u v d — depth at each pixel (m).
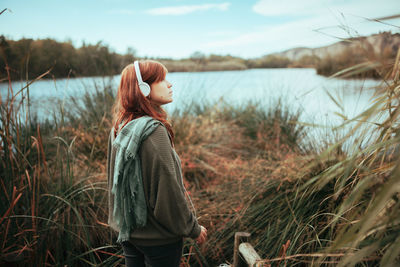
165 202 0.99
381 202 0.70
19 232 1.58
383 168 0.96
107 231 2.06
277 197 1.99
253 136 4.09
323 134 2.11
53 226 1.75
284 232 1.71
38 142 1.64
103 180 2.45
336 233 1.37
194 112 4.60
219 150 3.67
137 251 1.22
